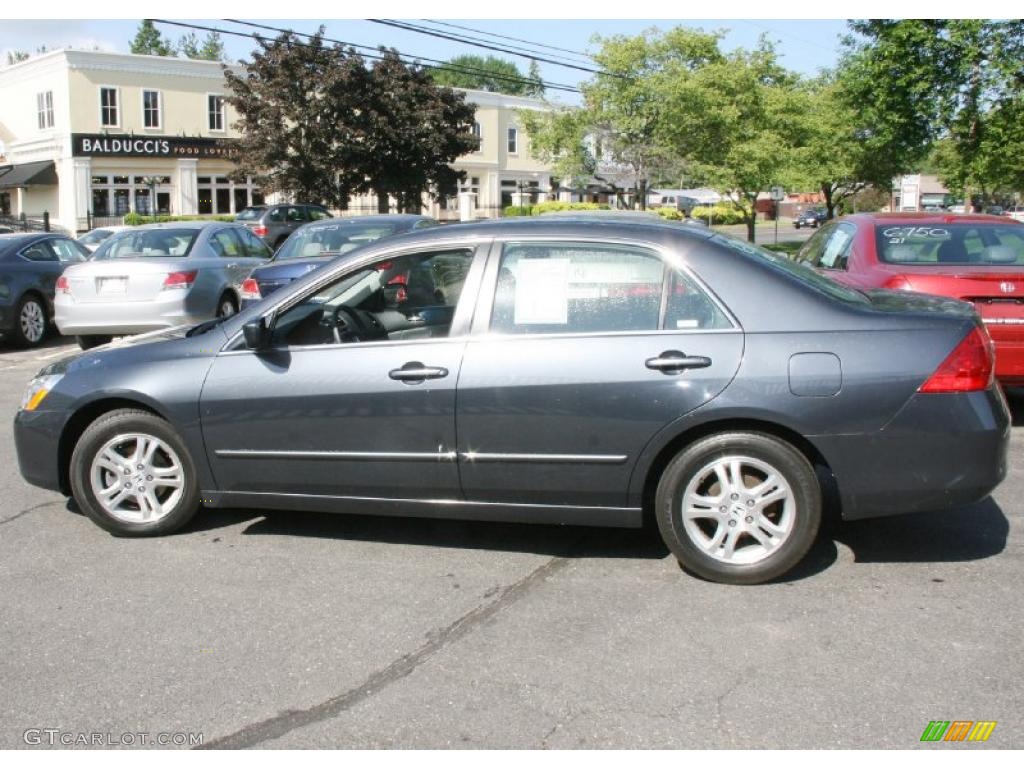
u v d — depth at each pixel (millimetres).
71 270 10867
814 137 30734
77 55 38969
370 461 4688
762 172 29250
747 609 4137
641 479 4391
